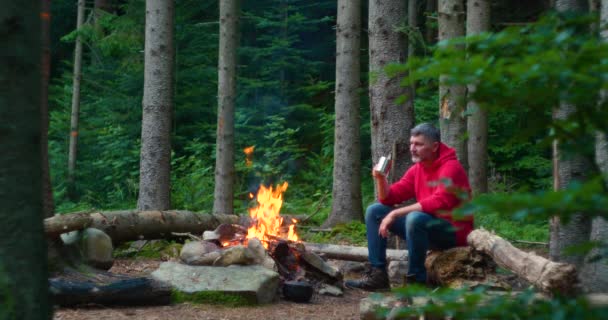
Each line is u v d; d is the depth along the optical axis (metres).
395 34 7.88
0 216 2.09
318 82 18.48
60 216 5.51
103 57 18.39
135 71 16.80
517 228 9.79
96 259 5.68
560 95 1.41
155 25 10.40
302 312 4.97
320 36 20.84
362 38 20.81
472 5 10.12
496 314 1.47
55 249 5.42
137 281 4.88
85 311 4.65
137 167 16.27
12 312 2.10
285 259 5.88
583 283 3.77
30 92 2.13
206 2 18.48
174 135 16.81
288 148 15.55
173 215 7.76
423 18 18.88
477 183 10.95
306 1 20.42
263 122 18.14
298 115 18.27
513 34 1.43
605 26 1.46
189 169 16.11
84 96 18.38
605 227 3.75
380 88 7.77
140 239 7.56
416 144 5.30
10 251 2.10
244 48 18.14
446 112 8.40
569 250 1.48
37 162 2.17
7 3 2.07
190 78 17.48
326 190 14.31
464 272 5.10
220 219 8.29
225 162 11.67
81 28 16.22
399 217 5.29
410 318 3.71
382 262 5.80
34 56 2.14
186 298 5.00
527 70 1.35
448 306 1.53
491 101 1.51
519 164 13.41
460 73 1.40
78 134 17.08
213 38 18.31
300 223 11.10
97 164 16.06
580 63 1.33
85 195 16.08
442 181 1.50
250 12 20.03
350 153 10.69
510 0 16.33
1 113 2.07
